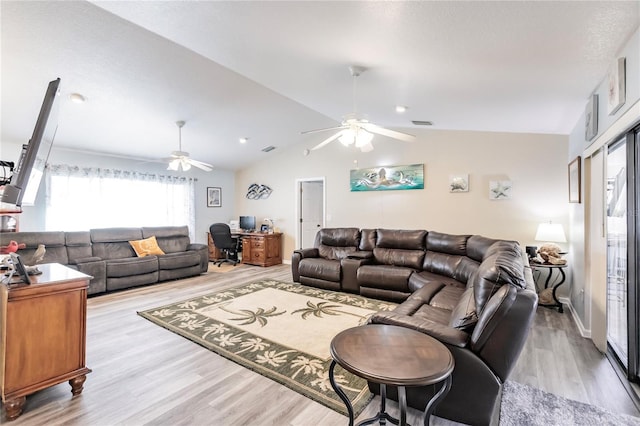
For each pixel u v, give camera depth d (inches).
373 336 66.4
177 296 172.4
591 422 70.3
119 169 233.3
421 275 159.5
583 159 123.2
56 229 202.5
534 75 88.1
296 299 167.3
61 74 129.4
